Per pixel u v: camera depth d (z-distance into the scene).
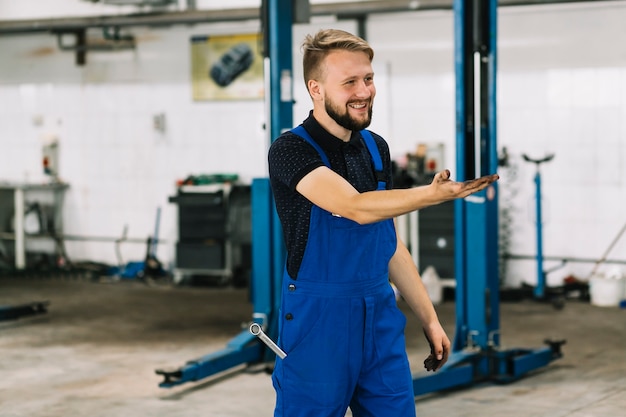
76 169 9.45
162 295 8.20
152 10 9.02
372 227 2.14
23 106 9.57
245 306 7.63
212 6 8.83
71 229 9.51
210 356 5.03
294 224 2.14
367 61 2.12
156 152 9.17
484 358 4.95
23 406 4.57
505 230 8.03
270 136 5.23
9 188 9.20
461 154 4.88
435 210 7.78
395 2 8.01
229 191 8.52
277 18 5.15
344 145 2.17
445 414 4.36
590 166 7.78
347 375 2.17
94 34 9.28
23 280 9.06
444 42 8.15
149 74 9.12
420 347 5.93
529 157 7.93
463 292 5.03
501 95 8.00
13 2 9.50
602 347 5.88
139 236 9.27
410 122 8.31
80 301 7.89
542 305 7.46
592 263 7.83
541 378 5.06
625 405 4.48
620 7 7.60
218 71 8.88
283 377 2.18
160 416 4.37
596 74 7.71
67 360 5.63
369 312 2.16
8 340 6.25
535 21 7.85
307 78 2.15
